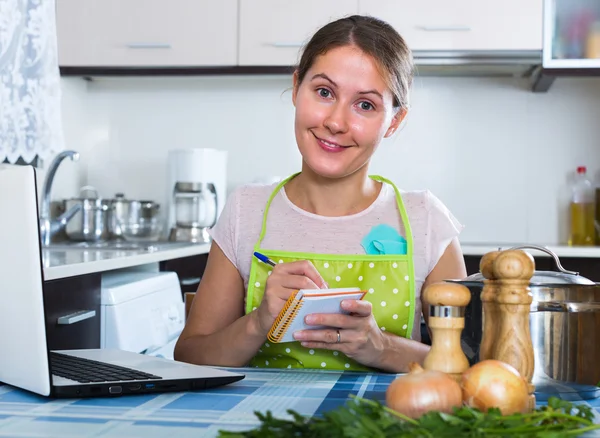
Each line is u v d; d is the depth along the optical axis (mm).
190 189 3354
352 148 1335
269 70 3232
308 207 1491
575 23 3115
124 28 3287
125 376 995
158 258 2479
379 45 1313
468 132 3514
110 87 3682
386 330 1401
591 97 3465
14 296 960
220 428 788
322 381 1066
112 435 757
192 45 3262
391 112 1366
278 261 1426
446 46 3152
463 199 3514
